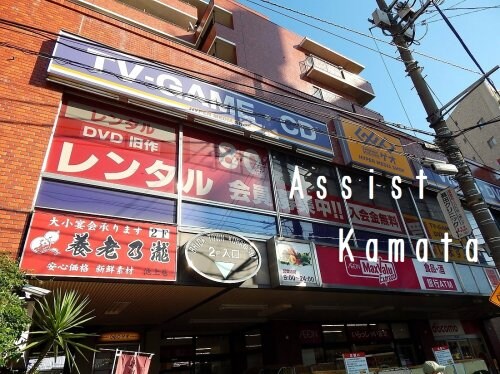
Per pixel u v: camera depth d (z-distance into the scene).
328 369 7.64
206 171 7.11
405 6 8.88
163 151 6.77
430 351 12.33
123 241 5.00
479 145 26.67
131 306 6.47
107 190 5.74
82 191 5.49
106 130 6.34
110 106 6.62
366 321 11.82
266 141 8.18
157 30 15.59
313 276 6.54
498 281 10.09
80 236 4.74
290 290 6.61
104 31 7.24
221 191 7.07
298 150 8.67
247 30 15.55
